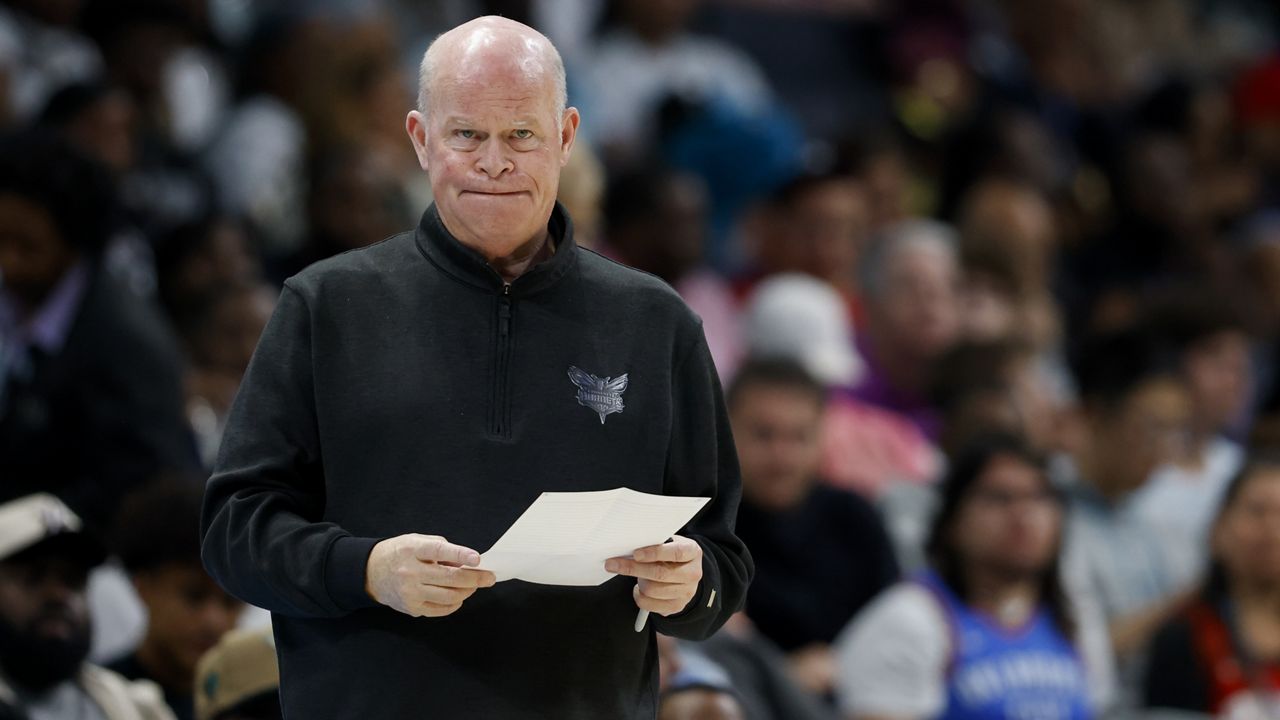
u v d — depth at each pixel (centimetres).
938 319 2438
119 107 2222
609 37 3234
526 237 905
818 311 2362
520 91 876
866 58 3716
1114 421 2312
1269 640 1992
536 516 798
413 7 2981
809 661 1931
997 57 3800
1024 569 1853
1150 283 3238
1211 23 4306
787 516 2003
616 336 918
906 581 1892
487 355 896
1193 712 1977
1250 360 3022
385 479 878
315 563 839
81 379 1656
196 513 1496
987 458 1875
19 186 1659
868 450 2302
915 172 3278
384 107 2641
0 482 1639
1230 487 2030
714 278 2738
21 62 2477
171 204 2427
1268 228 3684
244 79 2733
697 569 867
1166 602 2169
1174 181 3409
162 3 2533
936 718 1812
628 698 906
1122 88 3931
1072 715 1850
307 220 2394
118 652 1580
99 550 1348
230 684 1297
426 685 866
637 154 2934
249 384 898
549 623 883
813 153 3108
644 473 903
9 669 1320
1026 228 2791
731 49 3594
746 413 2000
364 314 901
